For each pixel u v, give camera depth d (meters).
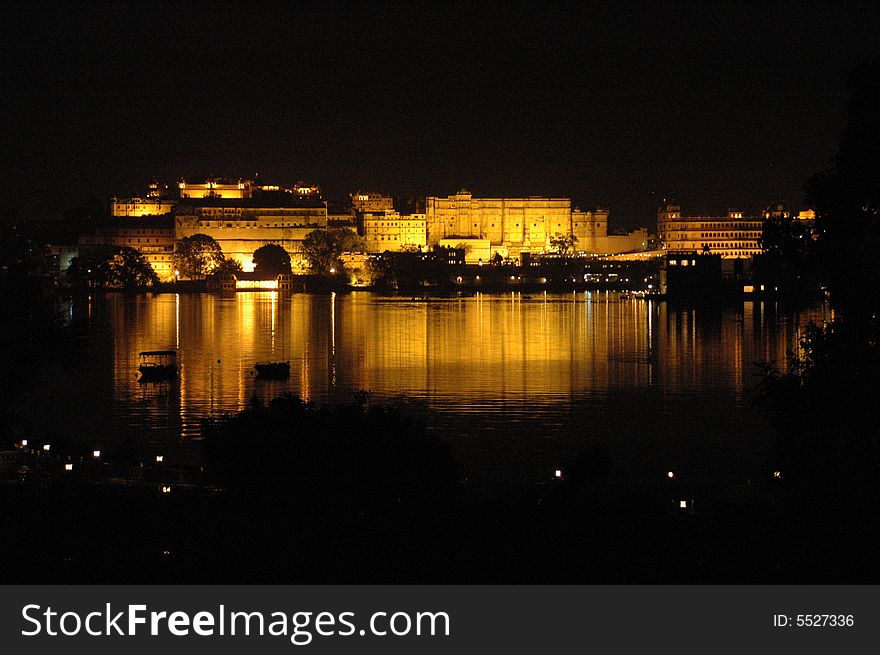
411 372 165.50
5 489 67.62
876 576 46.31
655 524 59.94
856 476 49.09
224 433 70.94
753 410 126.88
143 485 72.44
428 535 55.84
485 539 55.44
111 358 180.75
